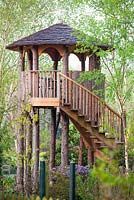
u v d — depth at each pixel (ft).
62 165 57.77
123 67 50.67
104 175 14.96
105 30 50.24
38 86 55.62
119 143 53.42
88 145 57.88
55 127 62.64
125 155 47.50
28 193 44.78
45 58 85.76
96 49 50.98
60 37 57.47
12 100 83.92
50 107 58.54
